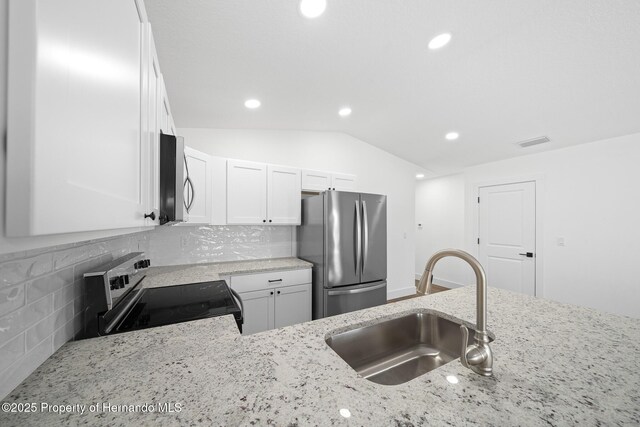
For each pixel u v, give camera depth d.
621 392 0.56
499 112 2.36
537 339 0.82
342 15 1.32
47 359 0.74
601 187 2.63
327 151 3.30
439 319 1.10
